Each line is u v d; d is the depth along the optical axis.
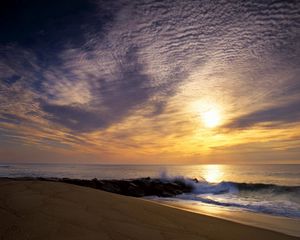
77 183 19.08
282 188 17.12
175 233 3.70
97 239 2.86
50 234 2.85
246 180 31.89
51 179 19.72
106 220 3.81
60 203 4.58
